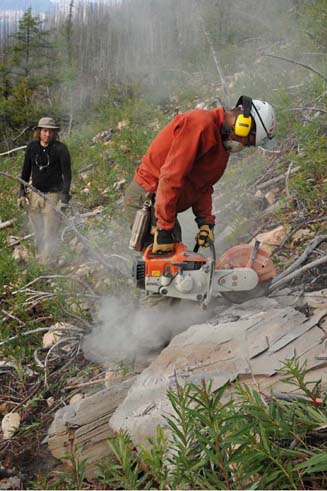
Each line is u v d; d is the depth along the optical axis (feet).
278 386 9.60
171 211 12.00
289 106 22.74
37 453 12.06
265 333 10.59
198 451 8.52
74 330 15.31
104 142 36.60
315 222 16.10
